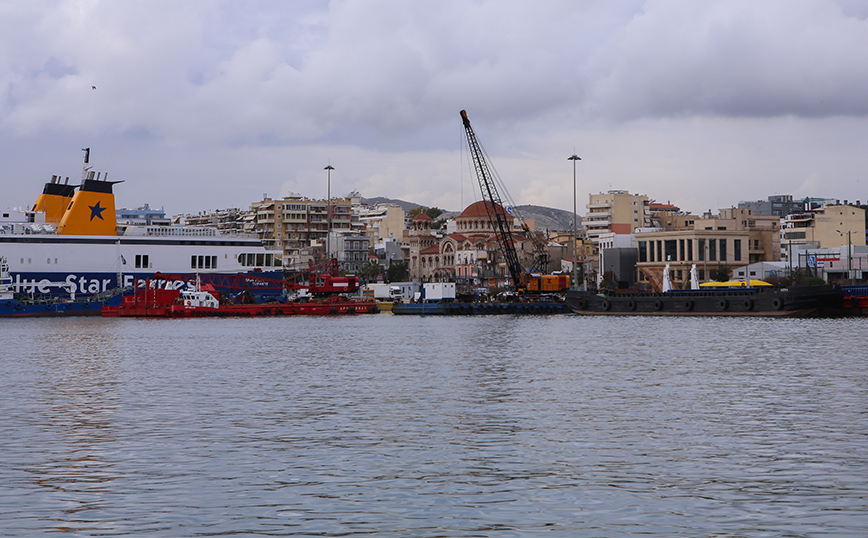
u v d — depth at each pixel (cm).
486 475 2933
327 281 16638
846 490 2722
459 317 14988
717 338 8875
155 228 16512
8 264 15138
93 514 2511
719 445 3378
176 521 2445
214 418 4056
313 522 2433
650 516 2478
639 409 4253
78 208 15750
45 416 4138
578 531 2356
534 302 15962
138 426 3850
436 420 3969
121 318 14938
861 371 5756
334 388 5134
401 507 2573
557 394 4797
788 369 5934
